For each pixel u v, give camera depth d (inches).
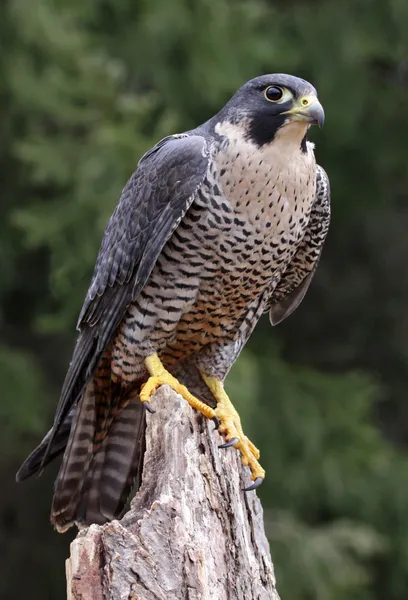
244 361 540.1
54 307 609.6
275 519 580.7
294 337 725.9
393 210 738.2
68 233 528.4
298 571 557.3
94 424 299.6
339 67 673.6
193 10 615.8
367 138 699.4
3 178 584.1
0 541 628.1
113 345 300.5
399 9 677.3
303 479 600.4
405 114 703.1
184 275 288.4
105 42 606.5
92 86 560.4
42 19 567.8
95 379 303.4
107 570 210.7
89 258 524.1
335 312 730.8
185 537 217.0
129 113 560.7
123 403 300.5
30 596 625.6
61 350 622.2
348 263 733.9
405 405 730.8
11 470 618.2
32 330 620.4
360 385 641.0
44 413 573.3
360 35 674.2
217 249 285.1
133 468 298.5
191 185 282.0
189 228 285.0
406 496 609.9
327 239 727.1
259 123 283.4
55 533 634.8
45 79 559.5
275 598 241.0
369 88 701.9
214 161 283.1
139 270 287.9
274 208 282.7
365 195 706.8
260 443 597.9
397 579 612.7
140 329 293.3
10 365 563.8
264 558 247.8
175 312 291.6
